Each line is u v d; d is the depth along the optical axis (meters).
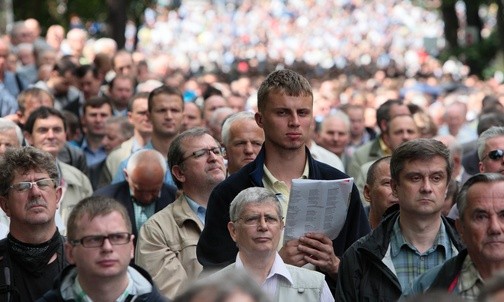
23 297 15.18
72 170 22.67
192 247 17.42
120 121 27.72
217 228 16.00
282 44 102.25
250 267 14.75
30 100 27.16
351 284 14.94
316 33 115.00
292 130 15.88
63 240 15.53
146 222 17.73
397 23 118.00
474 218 13.47
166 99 24.28
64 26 70.00
